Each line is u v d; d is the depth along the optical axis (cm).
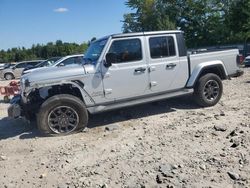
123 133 719
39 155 625
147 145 628
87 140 690
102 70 768
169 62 841
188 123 752
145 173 510
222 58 922
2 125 880
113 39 782
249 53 3269
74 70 748
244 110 831
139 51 806
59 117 730
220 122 739
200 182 470
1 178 536
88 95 761
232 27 4481
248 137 622
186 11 5119
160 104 956
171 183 471
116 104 796
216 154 560
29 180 521
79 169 545
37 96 760
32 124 844
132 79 799
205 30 5078
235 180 471
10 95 1352
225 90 1123
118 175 510
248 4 4194
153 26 5194
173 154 573
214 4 4978
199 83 881
